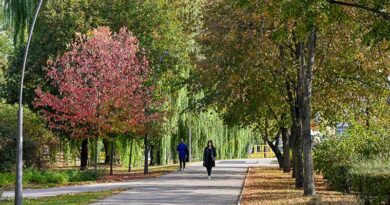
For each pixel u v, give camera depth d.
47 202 23.53
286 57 27.50
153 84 44.06
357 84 28.00
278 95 30.75
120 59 39.53
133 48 40.66
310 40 23.33
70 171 38.25
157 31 47.34
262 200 22.77
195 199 23.72
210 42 28.36
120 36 41.25
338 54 25.56
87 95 38.78
